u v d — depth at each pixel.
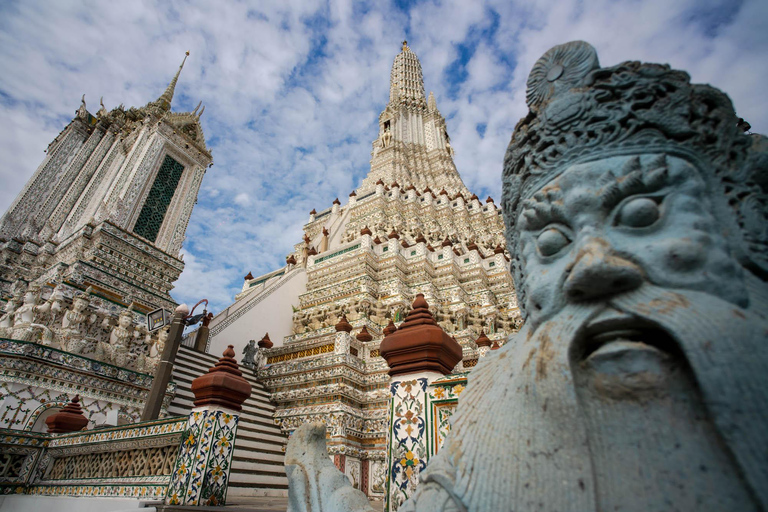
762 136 1.91
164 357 8.06
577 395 1.51
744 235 1.67
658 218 1.67
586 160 1.92
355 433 10.44
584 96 2.06
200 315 9.12
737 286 1.49
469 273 18.92
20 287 15.56
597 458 1.43
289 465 2.90
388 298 16.72
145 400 10.84
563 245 1.86
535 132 2.26
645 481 1.31
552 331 1.68
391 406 3.70
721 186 1.77
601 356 1.51
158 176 23.16
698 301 1.43
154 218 22.14
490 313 16.48
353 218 27.66
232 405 5.38
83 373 9.97
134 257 16.05
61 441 7.38
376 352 12.70
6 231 21.39
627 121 1.91
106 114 28.23
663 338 1.48
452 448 1.87
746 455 1.16
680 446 1.31
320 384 11.34
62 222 23.08
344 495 2.59
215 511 4.24
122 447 6.15
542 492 1.46
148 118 24.39
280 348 13.86
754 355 1.26
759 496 1.11
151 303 15.49
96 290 14.12
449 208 27.69
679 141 1.84
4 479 7.09
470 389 2.12
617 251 1.62
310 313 17.72
